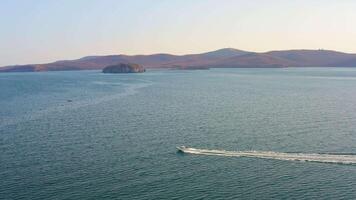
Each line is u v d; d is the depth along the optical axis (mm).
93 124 104500
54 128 99250
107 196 58188
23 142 85438
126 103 147750
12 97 173375
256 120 111312
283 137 89875
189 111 128250
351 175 65375
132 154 76812
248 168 69062
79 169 68625
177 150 79250
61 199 57312
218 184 62312
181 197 57844
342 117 115500
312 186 61281
